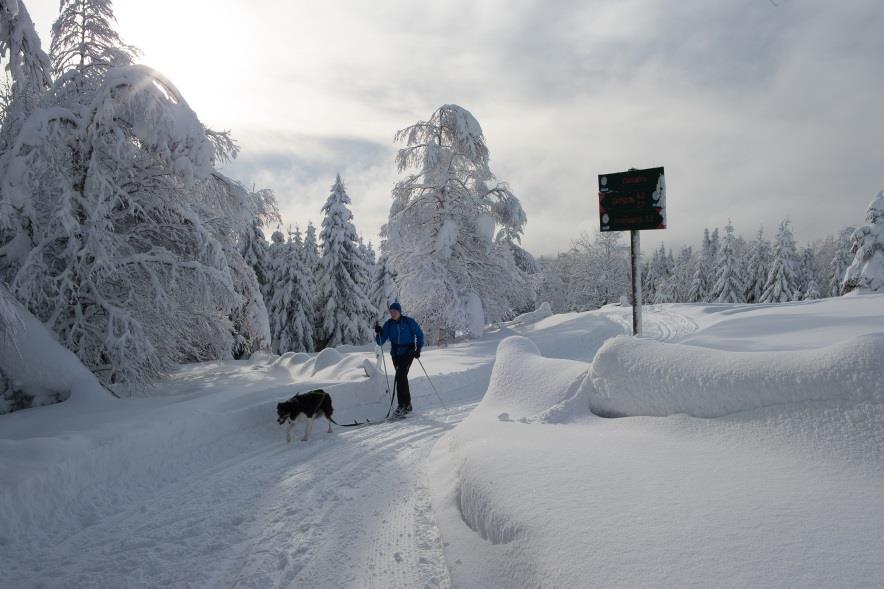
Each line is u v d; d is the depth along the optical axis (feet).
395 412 25.38
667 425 11.03
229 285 34.96
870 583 5.03
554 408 13.92
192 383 37.32
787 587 5.15
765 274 164.86
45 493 14.20
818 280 181.06
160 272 35.04
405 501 13.48
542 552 6.91
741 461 8.75
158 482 16.89
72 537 12.91
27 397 24.70
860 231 85.56
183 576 10.54
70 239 29.96
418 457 17.81
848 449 8.13
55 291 31.53
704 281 191.52
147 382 33.47
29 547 12.40
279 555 11.14
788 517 6.56
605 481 8.52
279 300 102.22
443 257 66.80
